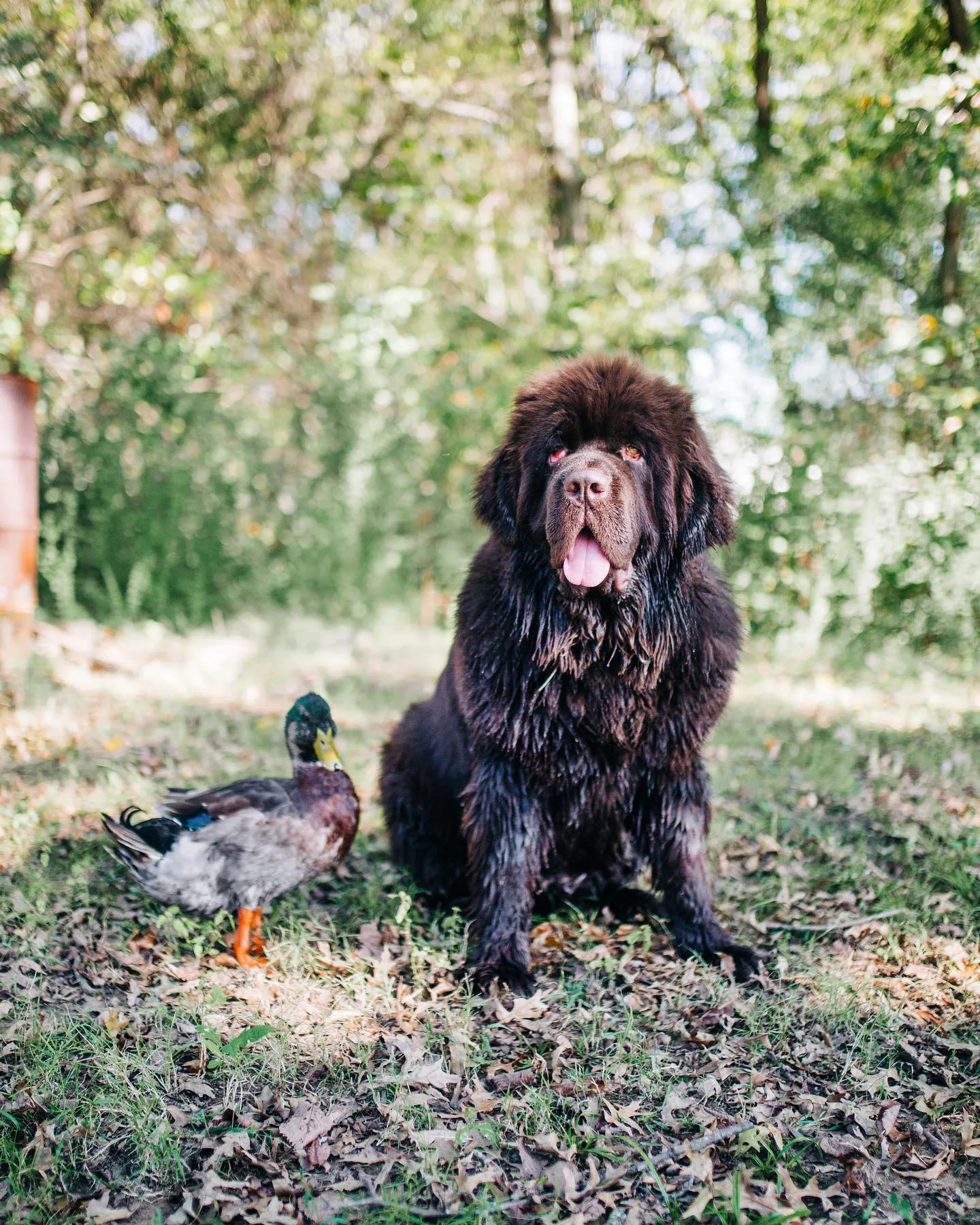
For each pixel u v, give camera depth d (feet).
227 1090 4.59
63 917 5.99
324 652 13.60
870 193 14.37
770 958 5.84
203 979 5.49
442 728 6.40
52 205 14.26
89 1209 3.97
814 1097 4.59
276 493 16.55
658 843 5.94
